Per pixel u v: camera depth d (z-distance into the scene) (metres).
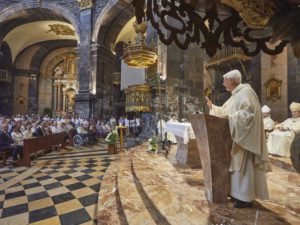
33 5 18.97
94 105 17.72
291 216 2.42
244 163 2.57
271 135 5.98
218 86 12.25
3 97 25.12
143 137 10.12
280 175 4.23
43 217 3.95
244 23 2.44
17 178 6.36
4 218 3.92
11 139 8.67
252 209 2.59
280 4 1.77
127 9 17.48
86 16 18.11
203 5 2.35
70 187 5.58
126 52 8.25
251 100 2.55
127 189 3.87
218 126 2.62
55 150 11.49
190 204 2.76
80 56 18.23
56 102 29.09
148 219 2.80
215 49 2.53
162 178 4.09
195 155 5.08
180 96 9.48
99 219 3.08
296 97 10.02
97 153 10.54
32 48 26.88
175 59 9.57
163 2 2.37
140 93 9.26
